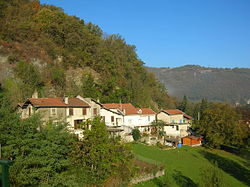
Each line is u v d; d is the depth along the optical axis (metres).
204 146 48.72
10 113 15.71
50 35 67.31
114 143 20.25
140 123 51.38
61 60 63.34
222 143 46.47
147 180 24.83
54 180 15.66
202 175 17.91
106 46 83.25
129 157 21.31
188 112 92.00
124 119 48.62
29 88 46.75
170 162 34.00
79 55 67.12
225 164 36.31
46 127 16.97
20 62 51.59
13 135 14.99
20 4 73.69
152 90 87.44
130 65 85.62
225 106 50.25
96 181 17.92
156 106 81.75
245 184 27.94
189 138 48.34
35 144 15.41
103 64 71.38
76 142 18.28
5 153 14.12
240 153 44.38
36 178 15.34
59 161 16.47
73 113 35.41
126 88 70.50
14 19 65.56
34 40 62.06
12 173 13.85
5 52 52.44
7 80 47.44
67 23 70.56
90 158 18.06
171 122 55.44
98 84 62.72
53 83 55.22
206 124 48.16
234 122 46.53
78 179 17.11
